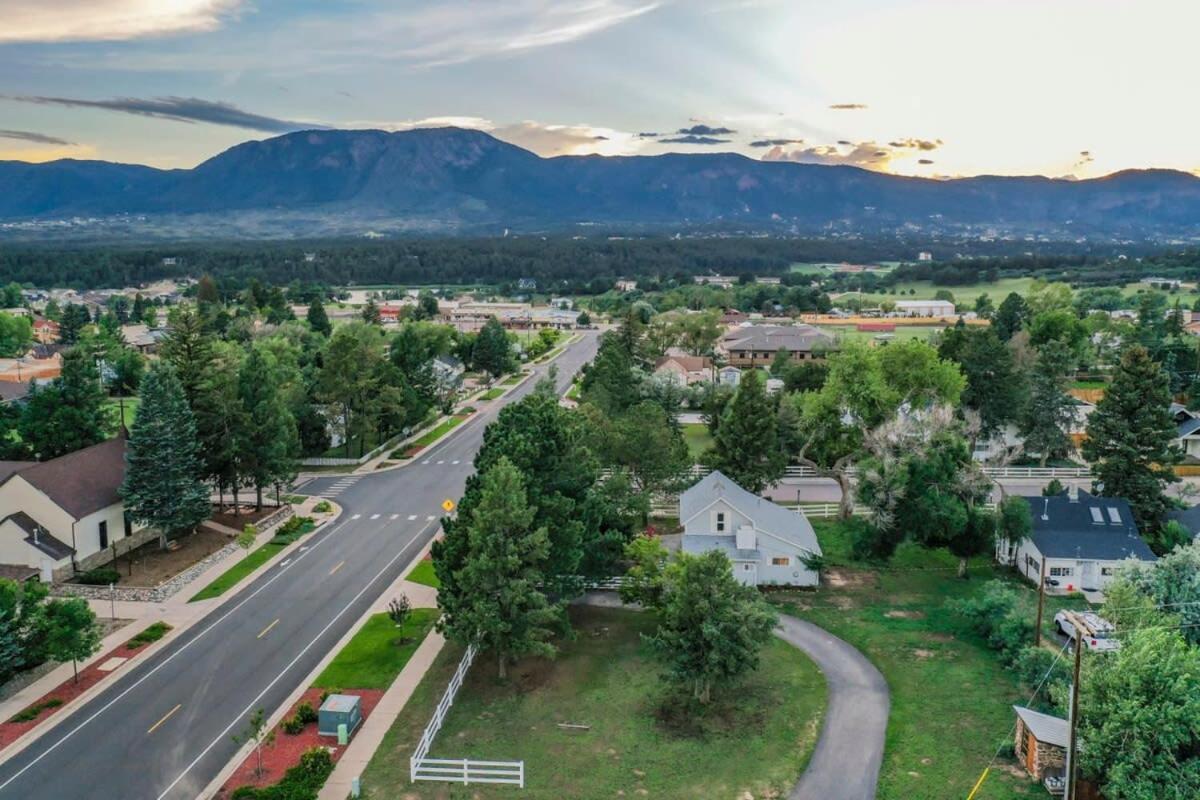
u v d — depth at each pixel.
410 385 113.50
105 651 48.44
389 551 65.50
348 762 37.88
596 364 112.19
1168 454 71.19
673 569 45.94
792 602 57.38
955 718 42.41
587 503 53.81
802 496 80.25
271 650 48.88
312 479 87.75
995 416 93.50
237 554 64.75
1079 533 61.28
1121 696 35.62
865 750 39.56
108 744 39.06
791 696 44.66
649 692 44.84
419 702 43.28
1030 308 163.38
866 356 74.12
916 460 62.12
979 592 59.25
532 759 38.47
